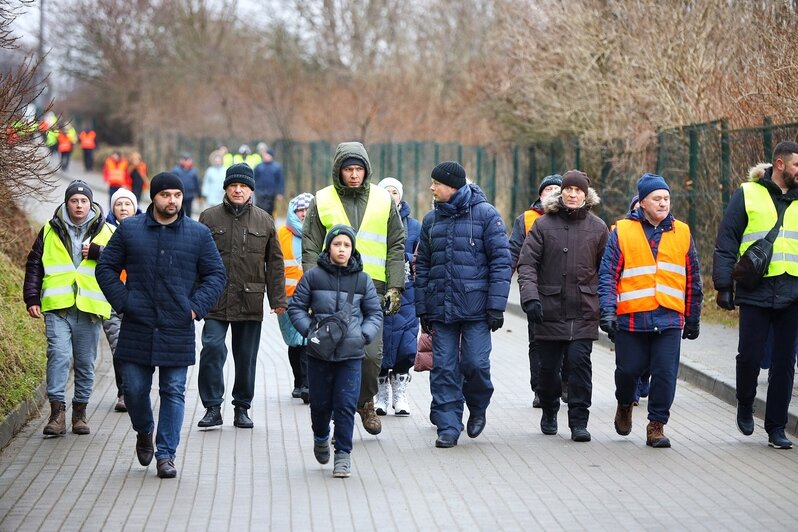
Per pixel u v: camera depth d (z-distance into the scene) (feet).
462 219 43.14
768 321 42.24
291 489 36.45
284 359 64.08
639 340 43.11
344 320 37.86
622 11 103.40
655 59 95.76
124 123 285.02
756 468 39.40
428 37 203.10
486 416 49.03
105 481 37.42
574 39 107.65
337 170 42.98
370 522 32.73
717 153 80.43
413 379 58.29
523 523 32.65
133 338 37.47
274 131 228.63
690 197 83.97
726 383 52.54
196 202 220.64
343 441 38.09
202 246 38.24
